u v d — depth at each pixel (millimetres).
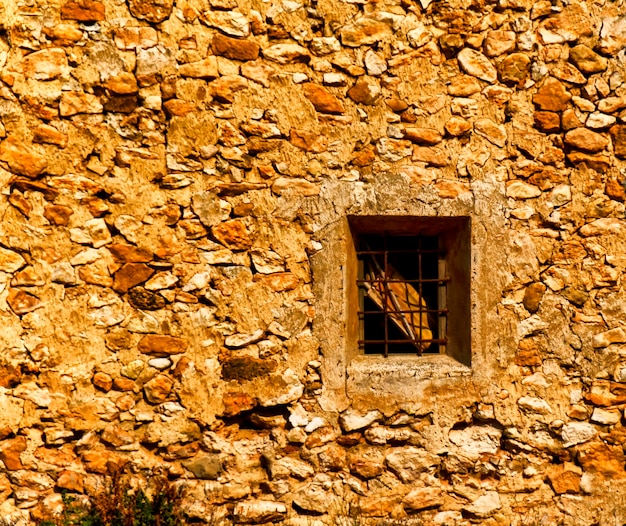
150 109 3617
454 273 3953
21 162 3543
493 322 3803
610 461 3850
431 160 3771
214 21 3645
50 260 3566
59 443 3586
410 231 3992
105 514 3395
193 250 3654
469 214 3785
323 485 3723
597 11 3842
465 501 3789
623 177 3861
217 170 3660
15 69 3545
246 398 3680
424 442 3781
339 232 3727
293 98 3701
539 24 3822
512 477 3809
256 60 3678
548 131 3830
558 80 3828
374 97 3740
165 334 3637
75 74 3578
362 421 3738
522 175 3814
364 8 3732
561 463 3846
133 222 3617
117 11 3594
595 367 3846
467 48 3787
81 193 3586
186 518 3635
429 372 3779
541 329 3824
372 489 3750
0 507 3549
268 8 3678
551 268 3832
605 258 3848
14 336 3543
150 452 3654
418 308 4070
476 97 3795
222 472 3684
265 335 3701
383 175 3742
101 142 3596
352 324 3869
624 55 3854
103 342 3604
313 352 3727
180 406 3650
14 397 3549
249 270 3686
